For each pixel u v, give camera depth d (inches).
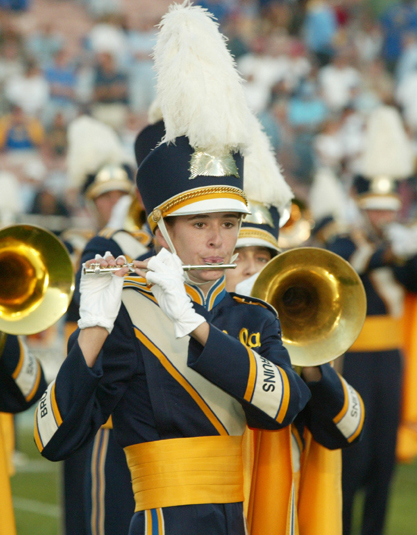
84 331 343.0
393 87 2196.1
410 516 884.0
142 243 556.1
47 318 450.9
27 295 456.8
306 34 2230.6
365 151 966.4
